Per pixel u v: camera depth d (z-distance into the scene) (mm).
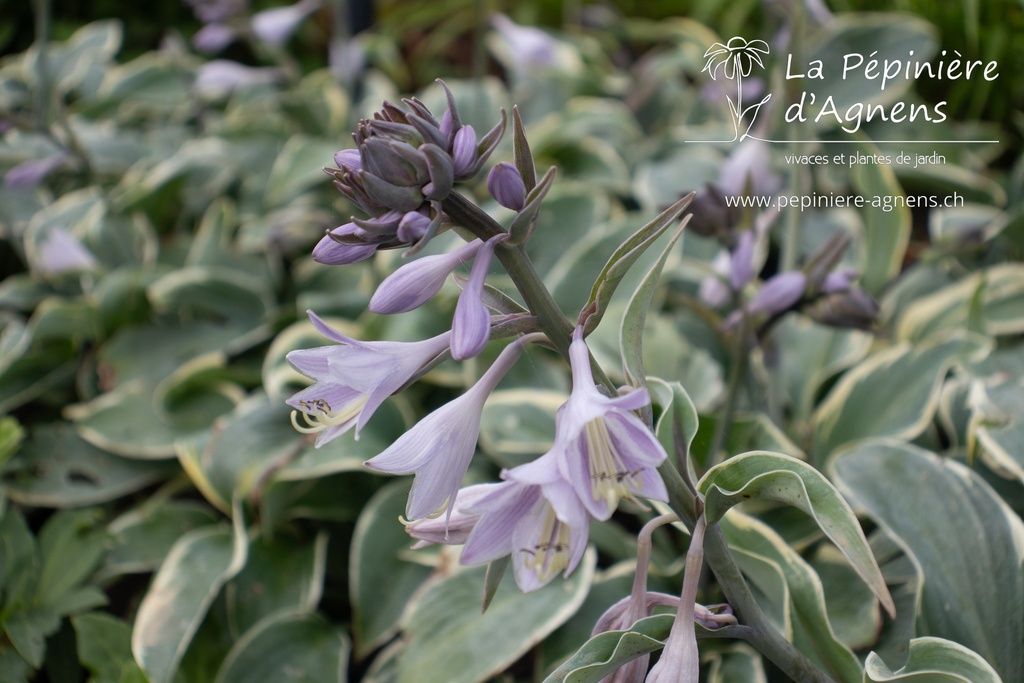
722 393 526
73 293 674
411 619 402
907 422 462
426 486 266
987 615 347
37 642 403
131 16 1072
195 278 632
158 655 414
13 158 742
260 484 459
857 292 400
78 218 691
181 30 1081
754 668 385
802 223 667
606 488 249
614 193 719
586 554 414
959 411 467
